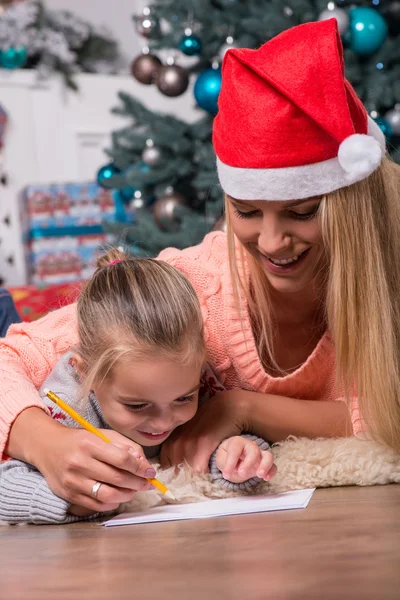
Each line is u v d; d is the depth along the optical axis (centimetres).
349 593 53
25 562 74
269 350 129
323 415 124
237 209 111
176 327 107
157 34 278
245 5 258
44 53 364
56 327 130
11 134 362
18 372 120
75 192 317
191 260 135
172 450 118
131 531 88
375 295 115
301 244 110
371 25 237
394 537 72
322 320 129
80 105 375
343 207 108
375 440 117
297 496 102
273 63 105
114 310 109
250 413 121
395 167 123
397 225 118
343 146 101
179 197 274
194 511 97
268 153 103
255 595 55
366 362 117
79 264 318
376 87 241
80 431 102
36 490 102
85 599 57
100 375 108
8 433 110
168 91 263
